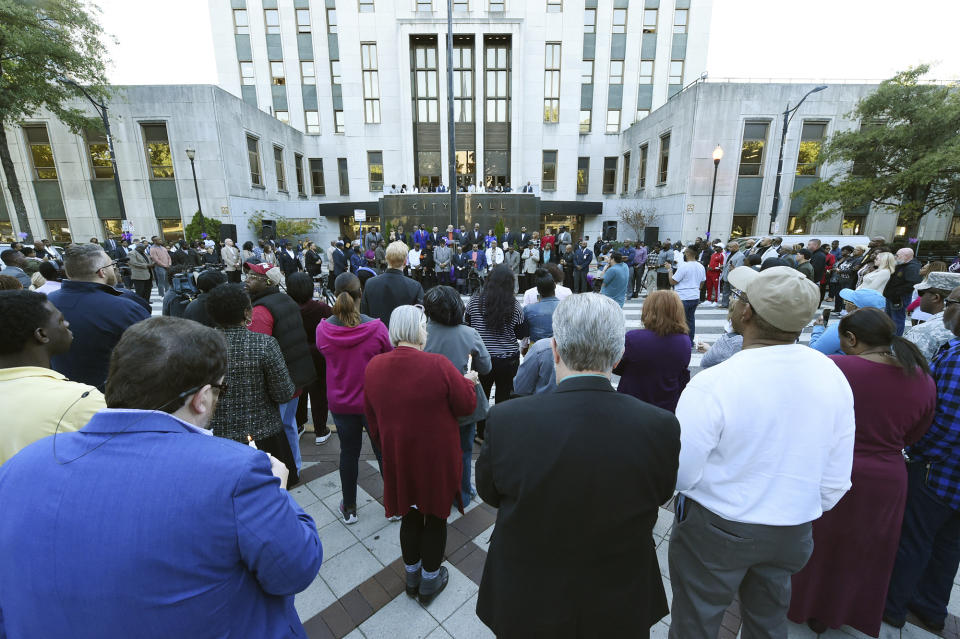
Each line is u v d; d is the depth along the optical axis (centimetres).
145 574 74
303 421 399
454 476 204
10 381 133
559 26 2355
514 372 345
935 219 2120
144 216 1780
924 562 188
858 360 170
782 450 131
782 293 130
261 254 1339
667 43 2389
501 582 113
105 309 230
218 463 82
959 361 174
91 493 76
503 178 2525
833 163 1802
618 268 646
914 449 186
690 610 151
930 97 1478
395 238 1552
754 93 1759
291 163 2327
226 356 100
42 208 1781
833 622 182
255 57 2384
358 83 2411
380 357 202
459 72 2412
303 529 97
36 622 75
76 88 1484
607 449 101
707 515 143
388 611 206
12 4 1290
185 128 1703
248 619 88
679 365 242
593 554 104
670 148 1961
